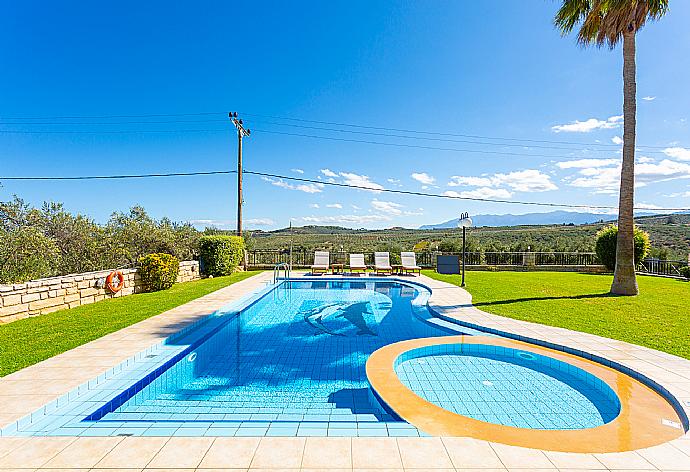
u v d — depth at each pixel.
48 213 13.88
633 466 2.67
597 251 16.64
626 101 9.90
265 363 5.68
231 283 13.37
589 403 4.25
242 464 2.61
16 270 9.99
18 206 13.32
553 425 3.77
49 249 11.61
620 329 6.58
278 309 9.66
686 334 6.24
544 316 7.64
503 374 5.11
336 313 9.23
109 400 3.91
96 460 2.65
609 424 3.51
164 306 8.68
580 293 10.59
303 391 4.63
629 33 9.76
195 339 6.20
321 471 2.53
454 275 15.86
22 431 3.28
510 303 9.12
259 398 4.41
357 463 2.63
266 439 2.99
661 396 4.10
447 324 7.43
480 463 2.66
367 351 6.24
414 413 3.71
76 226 14.23
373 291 12.77
